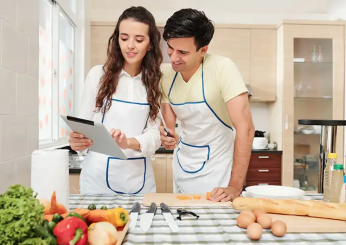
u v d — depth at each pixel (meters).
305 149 3.86
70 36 3.40
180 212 1.09
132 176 1.57
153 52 1.55
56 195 0.99
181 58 1.47
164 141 1.54
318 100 3.89
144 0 4.11
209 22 1.45
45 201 0.90
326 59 3.87
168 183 3.58
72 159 2.77
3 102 1.24
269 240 0.90
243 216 0.99
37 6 1.60
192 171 1.76
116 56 1.54
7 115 1.27
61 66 3.07
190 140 1.76
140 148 1.48
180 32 1.40
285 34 3.79
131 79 1.57
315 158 3.86
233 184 1.43
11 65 1.31
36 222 0.71
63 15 3.02
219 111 1.66
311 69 3.87
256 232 0.89
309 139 3.86
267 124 4.30
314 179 3.86
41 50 2.56
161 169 3.58
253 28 3.94
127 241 0.87
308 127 3.86
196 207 1.22
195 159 1.75
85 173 1.60
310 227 0.96
